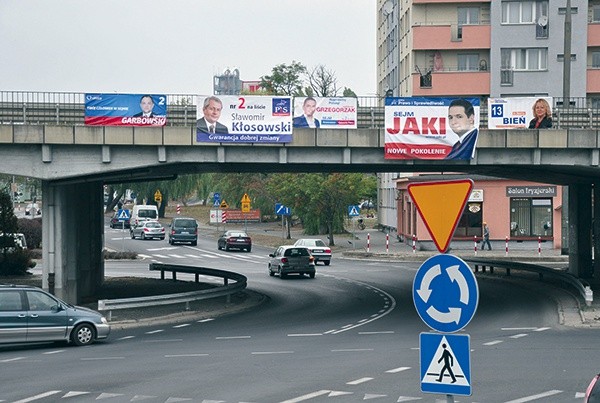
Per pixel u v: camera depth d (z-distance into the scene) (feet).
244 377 63.98
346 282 162.09
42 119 112.47
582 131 115.85
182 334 93.81
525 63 241.35
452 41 243.81
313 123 113.60
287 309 120.26
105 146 111.65
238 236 252.01
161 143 111.34
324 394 56.90
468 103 114.11
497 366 67.72
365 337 88.79
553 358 71.82
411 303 125.39
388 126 113.39
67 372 67.36
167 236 314.96
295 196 273.54
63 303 84.58
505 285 151.23
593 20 242.58
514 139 115.75
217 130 111.55
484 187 233.35
